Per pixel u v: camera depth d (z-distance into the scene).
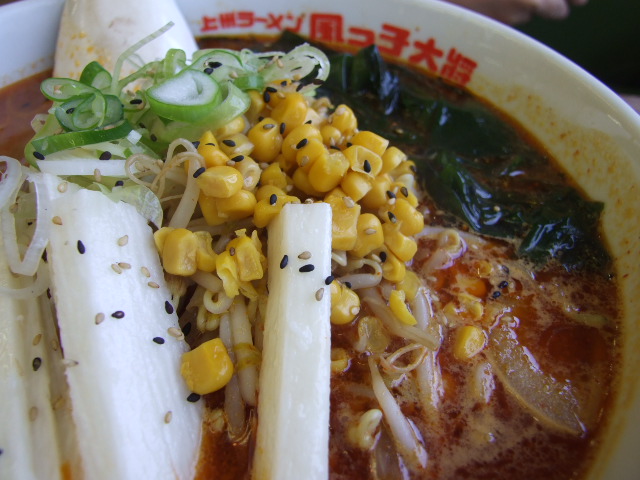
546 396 0.11
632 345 0.11
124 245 0.10
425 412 0.10
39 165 0.10
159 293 0.10
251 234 0.11
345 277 0.12
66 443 0.09
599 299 0.12
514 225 0.14
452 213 0.14
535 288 0.12
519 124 0.16
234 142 0.11
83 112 0.11
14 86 0.16
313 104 0.14
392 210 0.12
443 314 0.12
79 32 0.15
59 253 0.09
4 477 0.08
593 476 0.09
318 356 0.09
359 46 0.18
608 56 0.23
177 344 0.10
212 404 0.10
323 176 0.11
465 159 0.16
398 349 0.11
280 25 0.18
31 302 0.10
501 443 0.10
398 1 0.17
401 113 0.17
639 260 0.12
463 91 0.17
